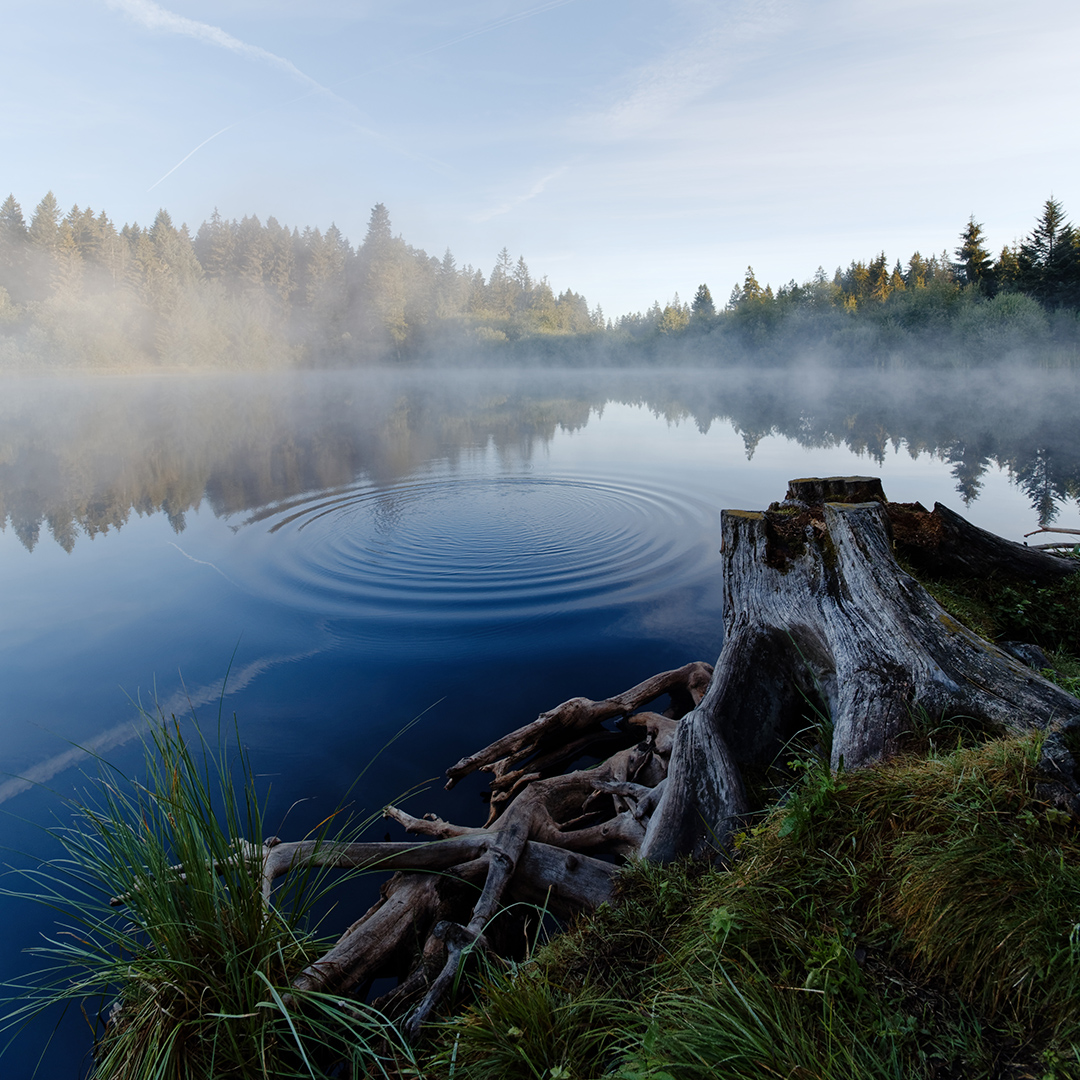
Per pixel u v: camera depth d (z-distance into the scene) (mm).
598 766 4117
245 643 5953
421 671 5398
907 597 3322
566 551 8289
